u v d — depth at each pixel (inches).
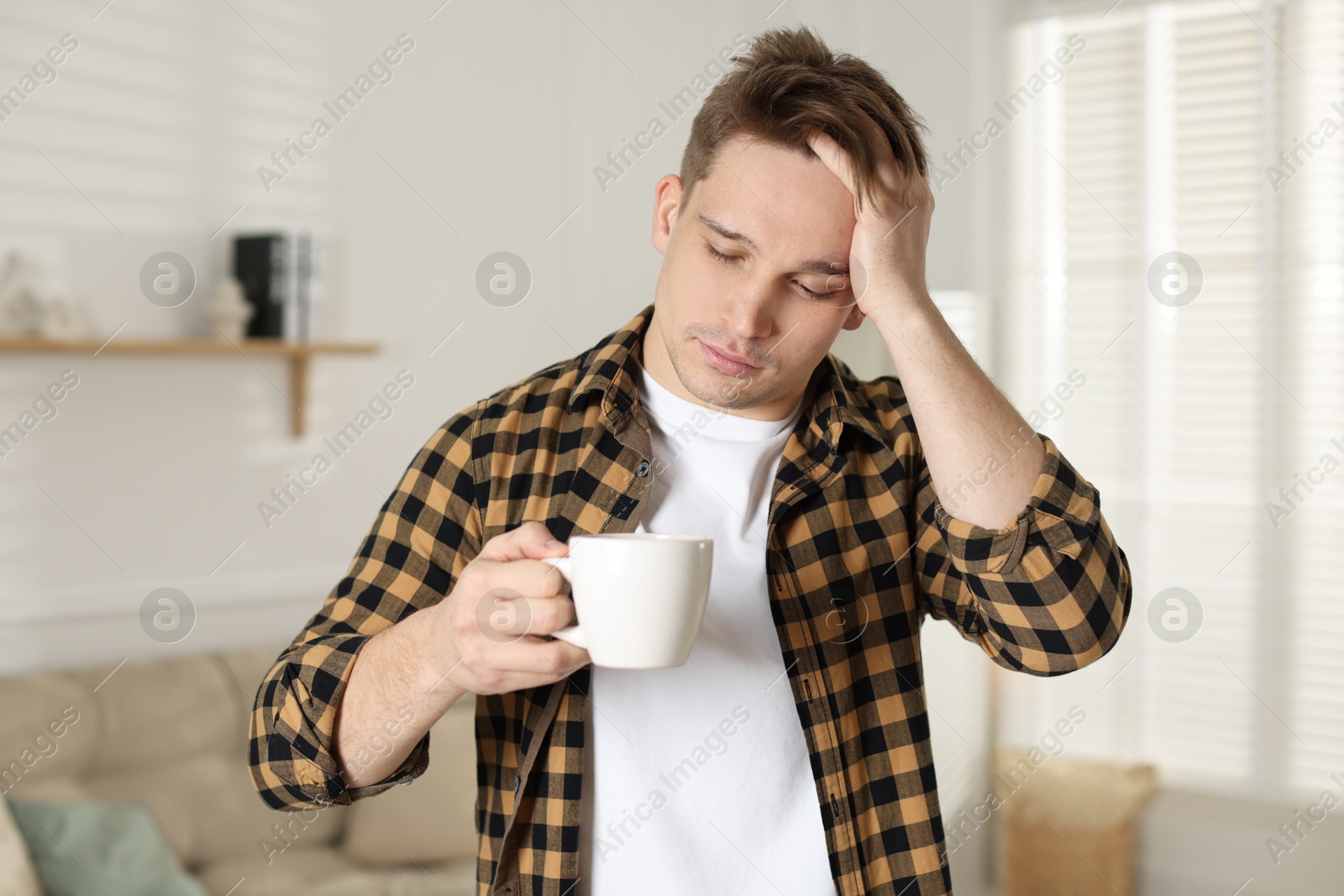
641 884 27.2
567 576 20.6
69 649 70.8
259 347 77.4
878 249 26.2
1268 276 83.0
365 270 83.5
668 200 31.6
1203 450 85.4
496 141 89.0
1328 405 81.4
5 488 69.0
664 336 29.0
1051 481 25.6
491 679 20.6
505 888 27.1
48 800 63.8
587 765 27.4
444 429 29.8
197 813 68.9
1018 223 90.6
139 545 74.3
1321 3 80.5
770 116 26.6
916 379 25.7
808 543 29.6
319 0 80.6
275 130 79.3
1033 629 26.8
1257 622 83.7
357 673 23.6
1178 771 86.0
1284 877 82.4
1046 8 89.4
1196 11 84.4
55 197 70.2
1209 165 84.4
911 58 94.9
